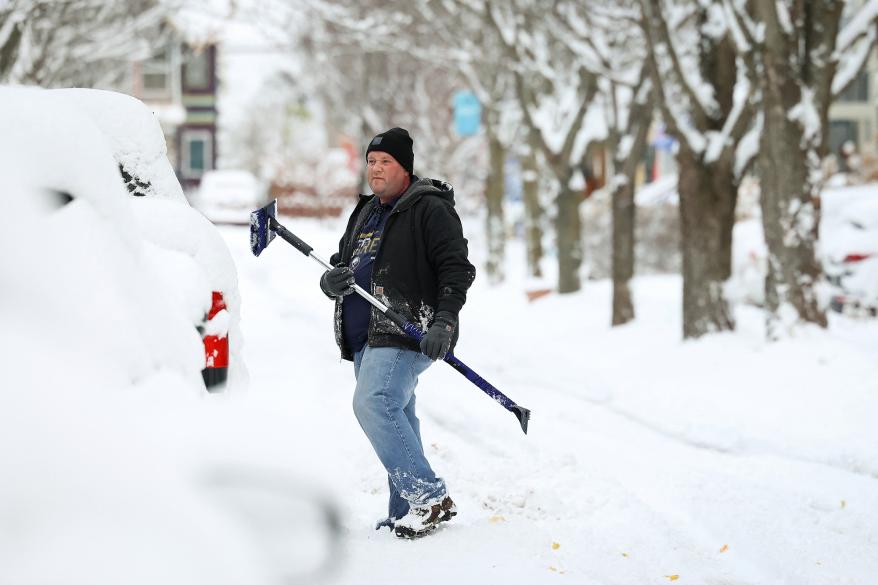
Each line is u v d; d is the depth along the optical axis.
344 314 9.49
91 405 3.22
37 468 2.98
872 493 11.71
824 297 19.25
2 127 4.36
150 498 3.03
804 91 19.22
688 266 21.88
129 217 4.71
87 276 3.97
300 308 29.05
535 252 41.84
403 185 9.52
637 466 12.88
